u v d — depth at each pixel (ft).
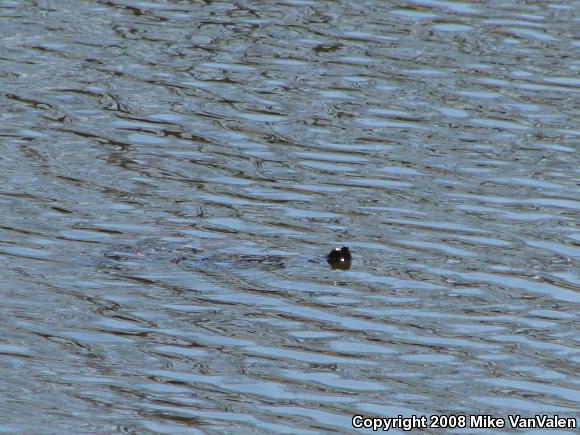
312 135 139.85
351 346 97.71
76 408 87.92
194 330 98.94
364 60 159.63
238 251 112.47
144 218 118.73
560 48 164.55
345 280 108.17
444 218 120.88
